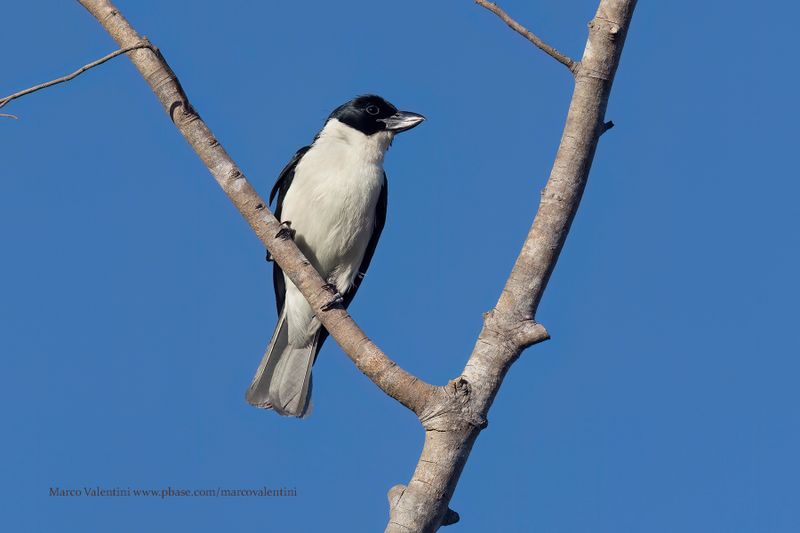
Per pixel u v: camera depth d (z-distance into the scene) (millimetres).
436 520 6488
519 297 6840
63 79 7859
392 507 6535
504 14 7262
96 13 9117
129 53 9039
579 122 6949
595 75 6973
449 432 6625
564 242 6941
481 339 6848
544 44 7090
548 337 6734
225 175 8844
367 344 7488
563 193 6906
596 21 7035
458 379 6746
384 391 7051
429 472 6555
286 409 12039
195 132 8883
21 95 7754
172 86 8898
